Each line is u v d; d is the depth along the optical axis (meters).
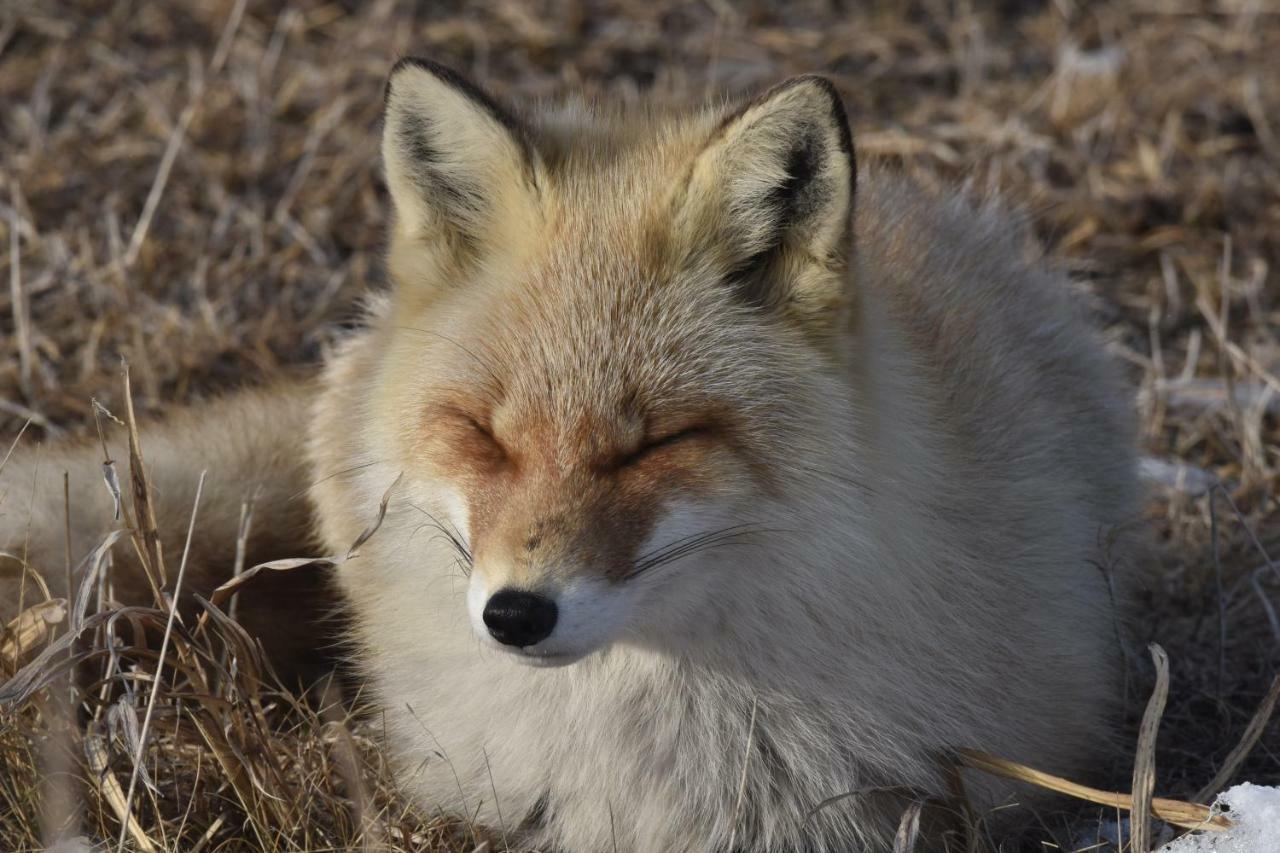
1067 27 15.85
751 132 6.29
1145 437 10.66
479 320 6.54
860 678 6.65
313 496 8.31
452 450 6.36
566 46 15.23
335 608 8.24
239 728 7.00
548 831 7.21
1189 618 9.24
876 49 15.41
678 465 6.15
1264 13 16.00
